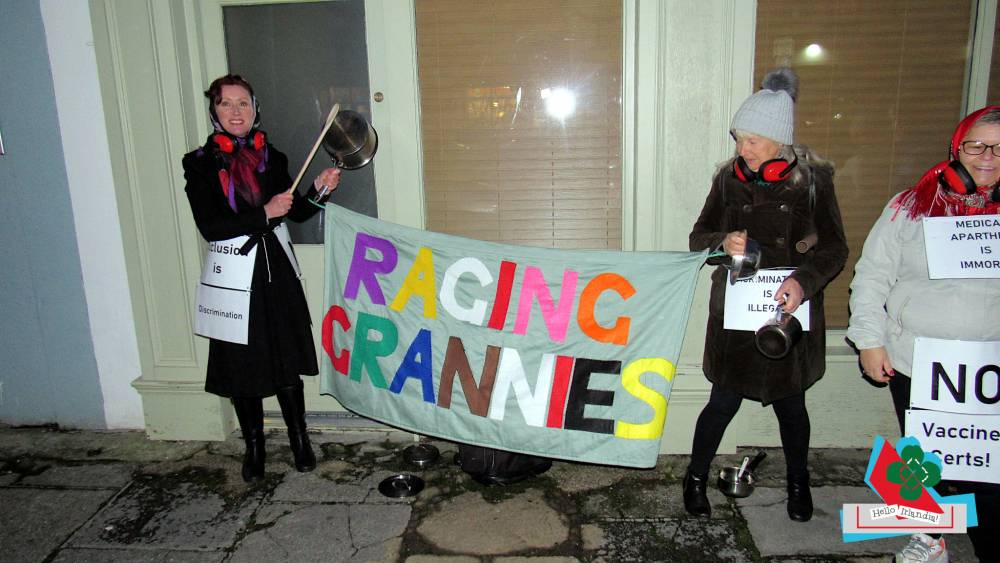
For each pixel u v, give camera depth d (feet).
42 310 11.04
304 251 10.84
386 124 10.26
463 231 10.52
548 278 8.36
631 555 7.95
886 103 9.71
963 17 9.46
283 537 8.39
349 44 10.19
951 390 6.53
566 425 8.40
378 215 10.57
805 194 7.53
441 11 9.89
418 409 9.00
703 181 9.62
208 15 10.22
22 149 10.50
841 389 10.15
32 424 11.53
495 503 9.06
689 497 8.67
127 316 10.96
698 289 9.86
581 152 10.11
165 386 10.78
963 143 6.21
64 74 10.21
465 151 10.26
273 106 10.53
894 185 9.95
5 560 8.08
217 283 8.95
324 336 9.46
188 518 8.86
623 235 10.23
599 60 9.84
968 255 6.35
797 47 9.59
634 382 8.14
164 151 10.16
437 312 8.80
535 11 9.78
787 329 7.14
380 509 8.97
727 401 8.23
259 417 9.72
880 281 6.94
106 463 10.34
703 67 9.30
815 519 8.55
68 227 10.72
